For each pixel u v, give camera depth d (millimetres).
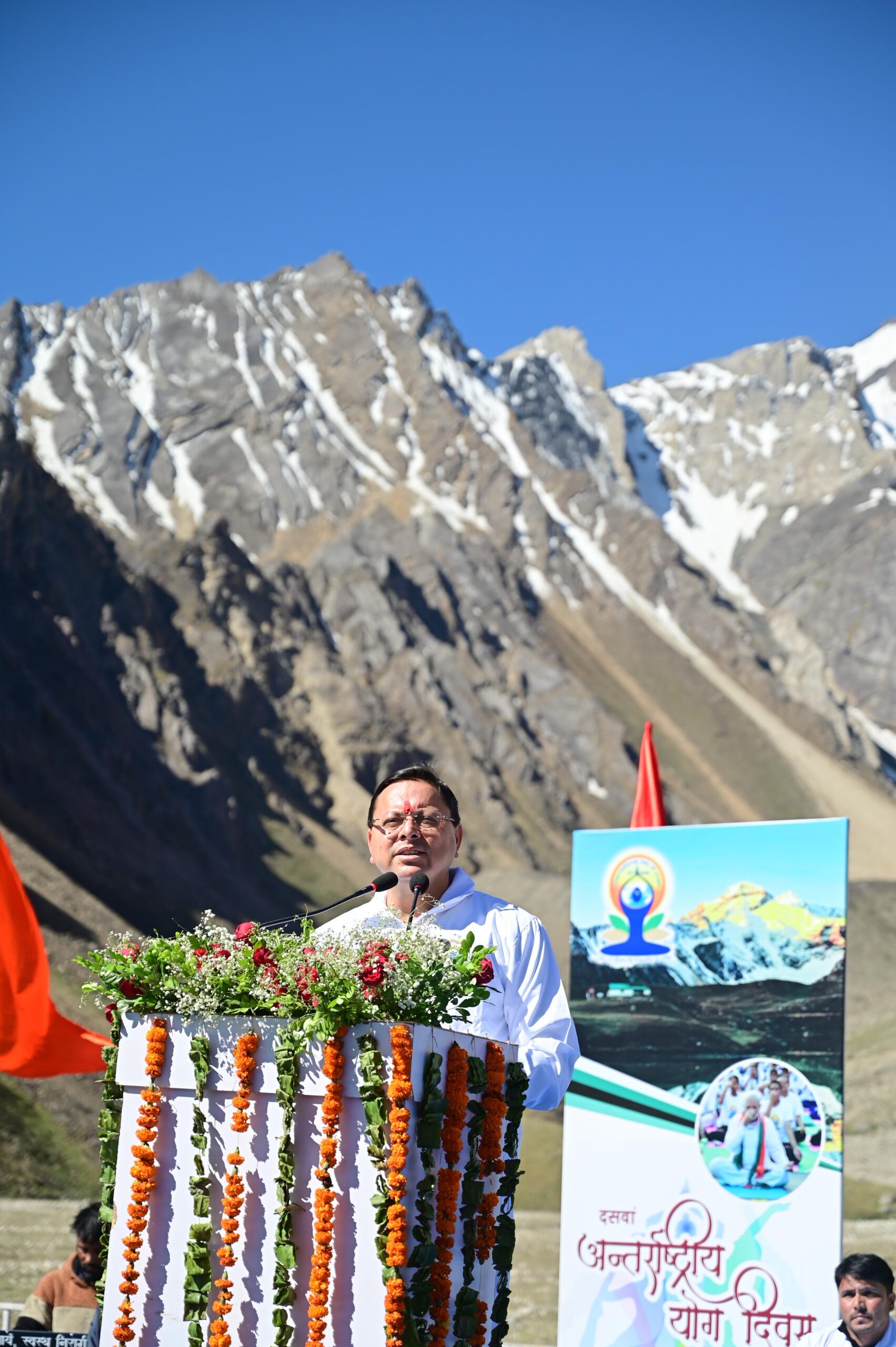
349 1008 3041
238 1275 3070
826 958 7719
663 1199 7762
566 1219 7969
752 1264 7441
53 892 60000
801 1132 7512
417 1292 2912
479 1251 3156
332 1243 2984
